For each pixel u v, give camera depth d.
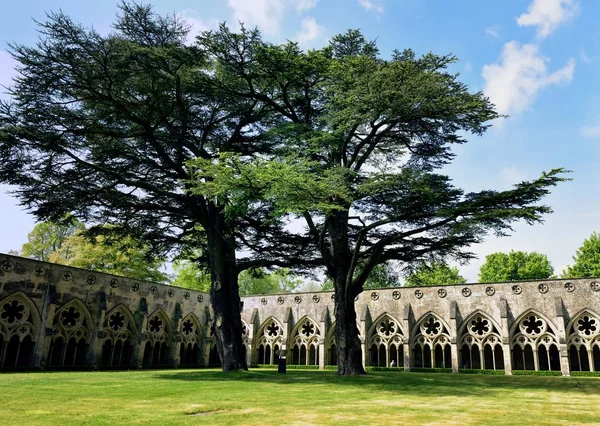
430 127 24.00
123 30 23.44
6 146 20.86
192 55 23.69
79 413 9.68
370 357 40.34
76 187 24.42
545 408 11.77
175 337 37.22
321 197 20.31
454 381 21.86
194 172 24.23
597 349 38.06
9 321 27.30
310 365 41.12
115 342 33.09
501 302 36.25
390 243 25.34
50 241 51.03
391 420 9.41
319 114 28.69
